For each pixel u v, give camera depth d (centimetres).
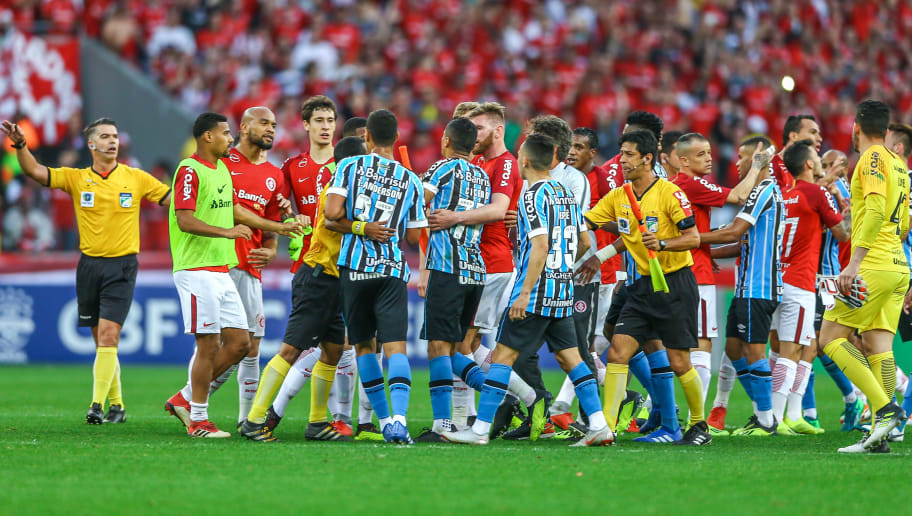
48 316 5606
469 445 2478
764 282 2900
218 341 2702
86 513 1662
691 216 2481
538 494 1827
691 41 8506
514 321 2473
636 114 3028
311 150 3011
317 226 2583
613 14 8619
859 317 2488
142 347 5547
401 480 1950
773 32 8769
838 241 3131
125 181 3100
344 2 8350
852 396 3122
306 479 1956
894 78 9056
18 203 5975
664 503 1762
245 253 2875
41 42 6500
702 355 2991
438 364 2577
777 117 8044
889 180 2455
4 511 1675
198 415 2669
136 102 6700
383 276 2433
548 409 2770
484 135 2773
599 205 2678
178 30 8031
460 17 8400
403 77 7744
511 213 2850
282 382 2595
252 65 7844
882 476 2036
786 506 1745
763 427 2941
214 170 2669
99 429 2858
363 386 2519
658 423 2862
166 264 5581
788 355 3005
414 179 2473
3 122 2939
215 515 1655
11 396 3956
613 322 2820
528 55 8250
